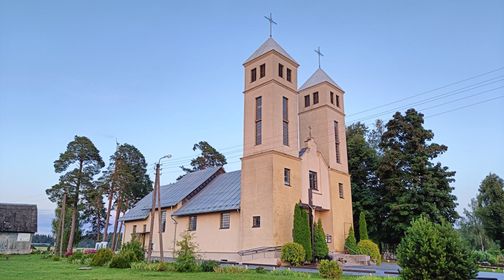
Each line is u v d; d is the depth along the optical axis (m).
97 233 66.88
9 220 56.88
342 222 35.88
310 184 33.94
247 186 31.69
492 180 54.84
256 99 34.00
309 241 28.78
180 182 47.41
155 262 26.02
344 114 40.47
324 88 38.91
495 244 61.50
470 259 12.48
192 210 36.91
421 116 39.28
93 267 24.95
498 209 52.19
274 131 31.52
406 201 36.19
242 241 30.55
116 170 56.94
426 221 13.65
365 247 33.00
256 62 34.78
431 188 35.41
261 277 17.75
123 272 20.83
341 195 36.97
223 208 33.19
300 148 38.91
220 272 20.83
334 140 38.16
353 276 19.19
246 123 33.94
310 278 17.55
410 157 37.84
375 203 40.16
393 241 40.09
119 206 56.12
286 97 33.81
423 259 12.56
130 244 28.58
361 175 43.06
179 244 24.23
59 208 57.56
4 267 24.70
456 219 36.06
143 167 71.88
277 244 28.31
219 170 44.97
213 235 33.81
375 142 51.44
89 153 55.88
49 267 24.80
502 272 24.53
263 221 29.41
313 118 39.09
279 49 34.59
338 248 34.44
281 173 30.78
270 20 36.53
